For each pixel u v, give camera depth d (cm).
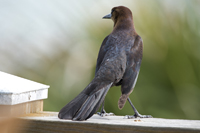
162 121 627
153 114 971
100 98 636
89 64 1055
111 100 977
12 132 588
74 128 564
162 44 1034
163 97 993
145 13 1077
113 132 546
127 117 701
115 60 743
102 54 790
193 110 987
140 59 792
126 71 751
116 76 714
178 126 530
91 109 596
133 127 536
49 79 1052
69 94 1034
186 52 1020
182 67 1008
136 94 987
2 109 596
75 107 584
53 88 1034
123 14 862
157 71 1007
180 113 986
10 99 590
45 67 1066
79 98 605
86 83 1041
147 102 988
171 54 1016
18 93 605
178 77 1003
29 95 646
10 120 588
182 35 1041
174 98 993
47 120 576
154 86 999
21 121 588
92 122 559
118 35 820
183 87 1001
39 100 692
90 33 1070
